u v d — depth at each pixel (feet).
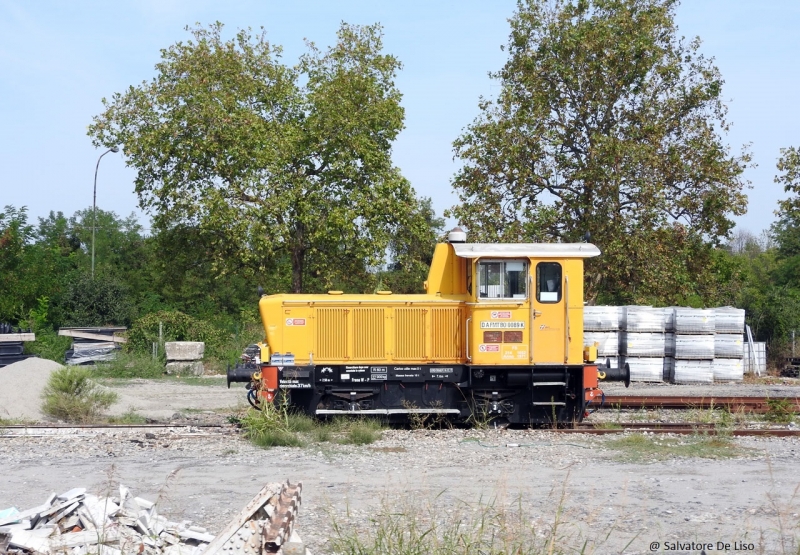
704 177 88.53
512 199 90.89
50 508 21.95
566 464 35.40
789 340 101.71
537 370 45.83
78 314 114.93
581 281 46.24
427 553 21.24
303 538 23.63
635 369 77.20
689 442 41.24
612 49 89.86
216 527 25.00
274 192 92.43
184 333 94.94
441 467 34.71
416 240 99.09
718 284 97.50
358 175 96.22
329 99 95.09
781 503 28.12
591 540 23.77
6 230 118.01
